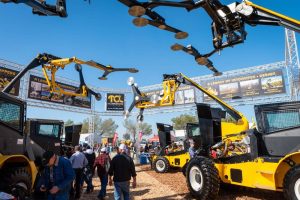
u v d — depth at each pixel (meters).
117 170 5.60
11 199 3.64
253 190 7.82
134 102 15.01
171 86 13.90
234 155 7.13
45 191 4.15
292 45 19.28
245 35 4.85
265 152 6.22
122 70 8.95
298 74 19.12
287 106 6.02
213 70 5.92
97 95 11.78
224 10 4.71
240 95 22.64
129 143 23.73
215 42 4.92
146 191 8.54
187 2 4.09
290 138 5.87
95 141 33.31
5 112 5.77
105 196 7.55
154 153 15.73
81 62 10.21
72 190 7.81
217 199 6.90
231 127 9.25
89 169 8.73
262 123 6.33
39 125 9.21
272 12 4.84
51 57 10.41
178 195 7.75
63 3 3.90
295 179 5.14
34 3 3.65
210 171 6.60
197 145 12.30
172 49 4.92
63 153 9.92
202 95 24.42
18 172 5.40
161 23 4.09
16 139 6.01
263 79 21.89
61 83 23.11
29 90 20.48
